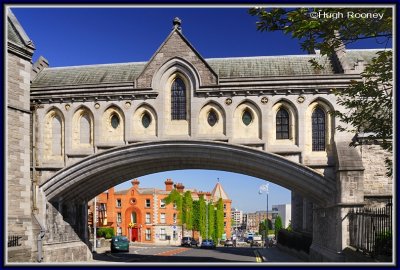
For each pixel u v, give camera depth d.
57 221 26.42
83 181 26.03
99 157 24.55
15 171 21.48
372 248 16.77
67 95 25.06
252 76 24.45
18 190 21.61
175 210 78.62
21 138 22.05
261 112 23.31
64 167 24.91
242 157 23.36
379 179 21.73
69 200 28.03
